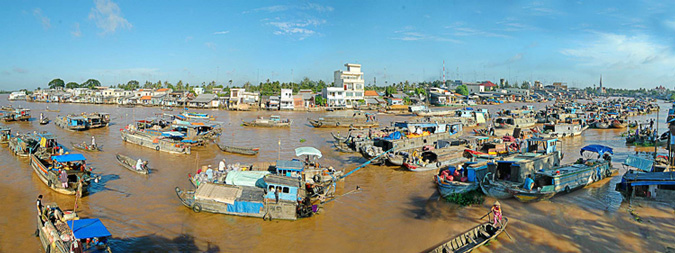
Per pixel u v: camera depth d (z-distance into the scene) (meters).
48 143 41.34
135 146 50.59
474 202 27.97
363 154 44.00
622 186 28.55
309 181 30.56
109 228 23.20
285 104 121.06
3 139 50.69
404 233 23.08
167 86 199.00
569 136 63.47
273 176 25.70
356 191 31.11
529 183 27.70
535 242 21.34
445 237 22.50
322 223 24.45
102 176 34.53
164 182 32.97
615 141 58.19
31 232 22.56
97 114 74.88
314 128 74.25
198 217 24.89
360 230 23.50
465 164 31.77
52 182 29.67
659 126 80.31
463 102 154.62
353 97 133.50
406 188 31.94
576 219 24.61
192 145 48.09
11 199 28.08
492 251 20.20
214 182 27.91
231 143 54.91
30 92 194.88
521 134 55.00
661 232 22.52
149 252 20.30
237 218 24.80
